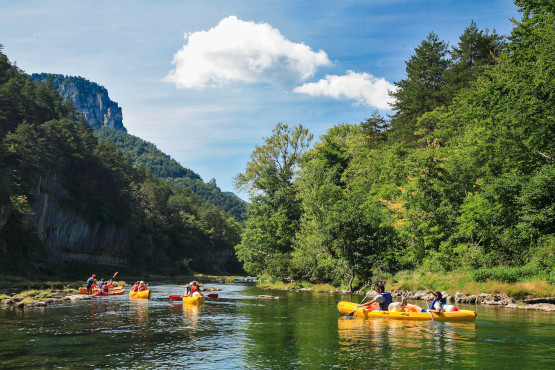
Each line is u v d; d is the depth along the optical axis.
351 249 35.44
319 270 41.91
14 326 15.08
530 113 29.36
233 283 71.94
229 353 10.41
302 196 45.16
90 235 99.31
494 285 24.05
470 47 59.00
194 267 145.38
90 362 9.41
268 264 48.66
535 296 21.62
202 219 162.25
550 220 25.23
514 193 28.50
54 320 16.80
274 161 54.84
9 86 87.00
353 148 57.69
